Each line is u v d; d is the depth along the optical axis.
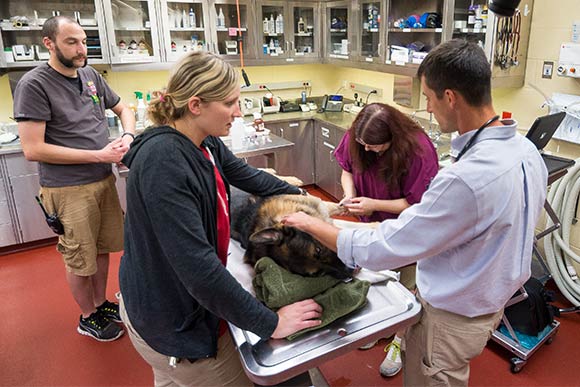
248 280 1.27
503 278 1.20
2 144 3.41
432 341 1.35
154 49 3.89
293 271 1.24
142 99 4.25
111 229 2.48
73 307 2.83
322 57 4.62
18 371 2.28
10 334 2.57
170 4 3.91
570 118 2.61
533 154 1.18
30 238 3.58
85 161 2.22
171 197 0.96
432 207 1.05
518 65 2.83
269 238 1.25
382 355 2.32
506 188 1.04
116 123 4.02
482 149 1.06
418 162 1.82
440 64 1.06
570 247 2.82
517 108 2.97
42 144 2.12
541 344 2.28
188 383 1.26
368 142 1.80
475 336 1.29
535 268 2.84
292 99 5.09
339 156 2.16
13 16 3.67
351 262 1.18
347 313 1.16
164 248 0.98
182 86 1.01
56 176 2.23
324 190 4.64
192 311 1.14
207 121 1.05
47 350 2.43
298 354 1.06
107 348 2.43
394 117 1.80
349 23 4.10
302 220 1.22
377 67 3.78
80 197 2.27
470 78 1.03
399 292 1.29
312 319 1.12
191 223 0.98
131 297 1.15
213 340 1.19
